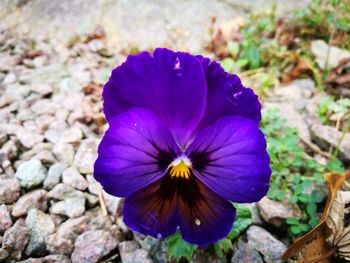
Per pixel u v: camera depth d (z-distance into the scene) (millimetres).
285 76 181
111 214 117
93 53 196
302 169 134
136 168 84
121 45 204
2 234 111
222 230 87
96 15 215
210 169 86
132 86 87
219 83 89
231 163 84
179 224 88
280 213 114
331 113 156
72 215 115
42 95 162
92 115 152
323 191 124
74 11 217
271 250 107
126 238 112
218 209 88
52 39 204
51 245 107
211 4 223
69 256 108
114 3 221
